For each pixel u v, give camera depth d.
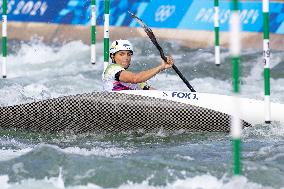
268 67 24.12
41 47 53.16
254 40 51.31
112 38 53.19
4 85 37.69
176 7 53.00
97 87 39.88
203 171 18.33
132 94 27.42
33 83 40.09
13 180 17.98
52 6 55.28
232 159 20.72
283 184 17.67
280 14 51.41
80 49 52.50
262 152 21.84
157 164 18.77
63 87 39.56
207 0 52.59
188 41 52.19
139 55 50.00
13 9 56.03
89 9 54.31
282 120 26.88
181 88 39.84
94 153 22.25
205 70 44.59
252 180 17.83
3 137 26.38
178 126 27.09
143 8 53.34
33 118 27.52
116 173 18.12
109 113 27.11
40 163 18.97
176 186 17.41
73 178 17.94
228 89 39.91
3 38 37.81
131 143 24.98
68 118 27.33
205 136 26.22
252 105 27.12
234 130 15.67
